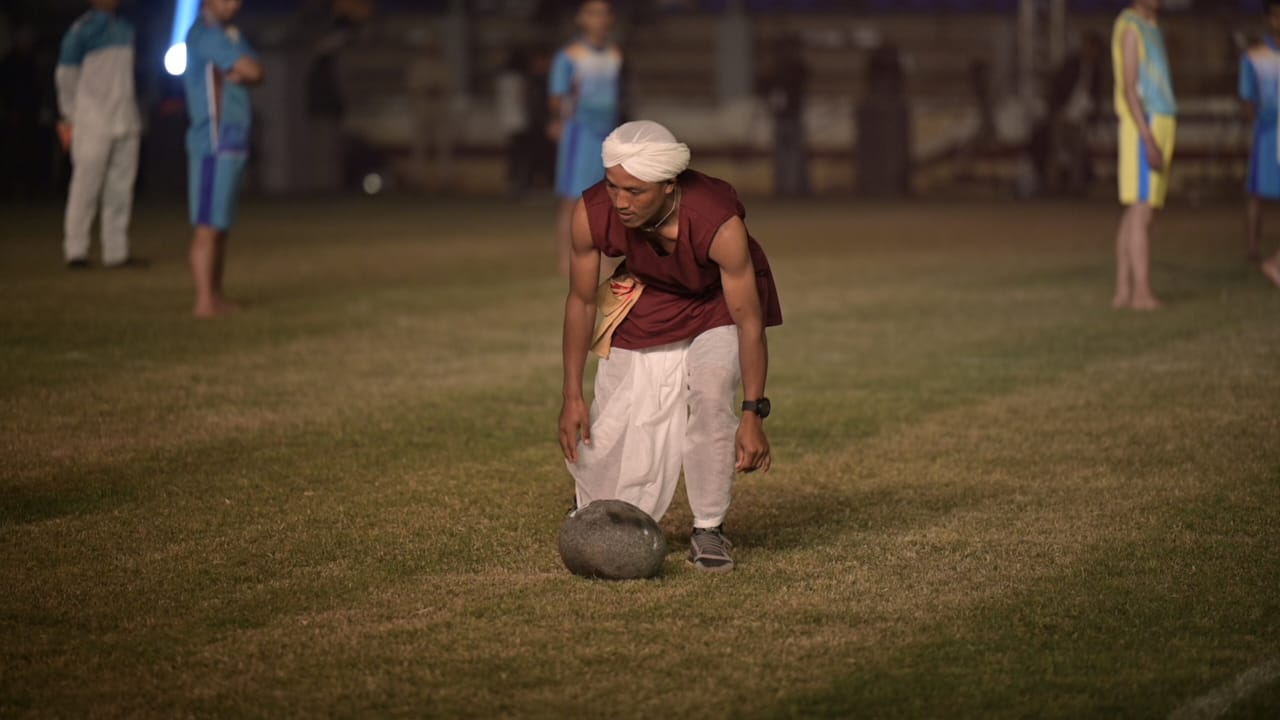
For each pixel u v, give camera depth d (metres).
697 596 10.41
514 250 37.47
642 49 74.88
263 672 9.00
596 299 11.30
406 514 12.64
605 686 8.75
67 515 12.59
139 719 8.34
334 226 45.47
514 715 8.35
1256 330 23.03
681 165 10.38
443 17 74.12
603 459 11.31
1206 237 39.84
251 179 68.50
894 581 10.77
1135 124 25.14
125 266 31.80
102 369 19.55
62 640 9.57
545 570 11.02
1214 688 8.75
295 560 11.29
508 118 65.44
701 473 11.09
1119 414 16.89
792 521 12.55
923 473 14.23
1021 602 10.30
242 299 26.80
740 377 11.19
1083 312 25.34
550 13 73.31
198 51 23.89
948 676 8.93
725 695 8.63
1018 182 63.66
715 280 11.03
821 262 34.25
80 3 58.38
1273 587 10.63
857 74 72.75
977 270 32.28
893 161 65.31
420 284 29.75
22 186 55.31
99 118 30.67
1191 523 12.35
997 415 16.91
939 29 72.31
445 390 18.44
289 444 15.35
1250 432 15.88
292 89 69.06
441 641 9.50
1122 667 9.08
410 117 73.88
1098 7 69.44
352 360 20.58
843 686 8.77
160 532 12.06
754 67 73.00
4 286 28.09
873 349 21.70
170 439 15.51
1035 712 8.42
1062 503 13.05
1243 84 31.80
